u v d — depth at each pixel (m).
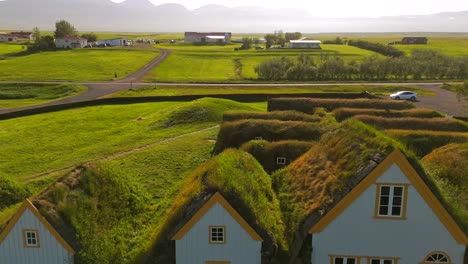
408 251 21.59
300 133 41.06
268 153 35.25
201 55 186.00
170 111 72.31
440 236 21.16
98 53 185.88
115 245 26.66
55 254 23.34
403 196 20.80
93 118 75.69
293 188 25.97
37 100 101.81
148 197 35.59
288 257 22.45
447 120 46.34
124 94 103.12
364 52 192.75
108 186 30.88
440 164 27.59
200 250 22.64
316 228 21.64
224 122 44.53
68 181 27.66
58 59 165.88
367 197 21.02
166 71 146.50
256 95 92.94
